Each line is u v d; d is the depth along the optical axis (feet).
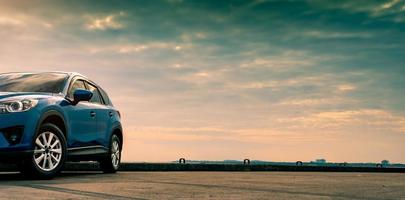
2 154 19.81
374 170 50.62
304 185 20.33
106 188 16.57
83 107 24.84
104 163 28.12
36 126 20.71
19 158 20.17
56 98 22.70
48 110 21.57
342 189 18.56
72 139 23.43
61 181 20.06
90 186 17.21
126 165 36.45
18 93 21.61
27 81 23.98
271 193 16.22
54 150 21.68
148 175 26.76
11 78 24.38
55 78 24.47
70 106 23.53
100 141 26.55
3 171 30.04
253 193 16.10
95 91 27.43
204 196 14.84
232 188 17.84
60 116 22.40
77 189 15.94
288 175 30.37
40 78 24.32
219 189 17.26
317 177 28.17
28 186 16.60
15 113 20.26
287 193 16.37
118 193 15.03
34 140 20.62
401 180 26.22
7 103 20.34
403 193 17.26
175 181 21.18
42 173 20.97
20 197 13.33
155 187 17.44
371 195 16.38
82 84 26.05
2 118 20.01
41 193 14.40
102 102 27.91
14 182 19.11
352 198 15.31
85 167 32.58
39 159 20.95
